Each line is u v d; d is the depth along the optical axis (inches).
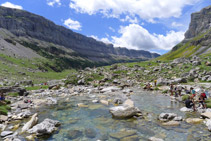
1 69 3545.8
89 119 576.1
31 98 1070.4
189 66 2266.2
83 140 394.3
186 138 395.9
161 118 563.2
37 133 421.4
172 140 385.4
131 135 423.5
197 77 1765.5
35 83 2628.0
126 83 1907.0
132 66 3078.2
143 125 504.7
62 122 542.3
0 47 7239.2
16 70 4202.8
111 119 574.9
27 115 609.6
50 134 434.3
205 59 2632.9
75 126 501.7
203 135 412.2
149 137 408.2
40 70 6678.2
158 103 860.0
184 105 807.7
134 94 1202.0
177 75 2001.7
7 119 562.6
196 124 500.1
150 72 2385.6
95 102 893.2
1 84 1800.0
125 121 550.0
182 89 1306.6
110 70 2923.2
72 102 901.2
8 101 881.5
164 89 1392.7
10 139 382.6
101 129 473.4
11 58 6363.2
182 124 504.7
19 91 1229.1
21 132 442.9
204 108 688.4
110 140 393.1
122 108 627.2
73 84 1947.6
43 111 697.0
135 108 632.4
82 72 2974.9
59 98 1050.7
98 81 2069.4
